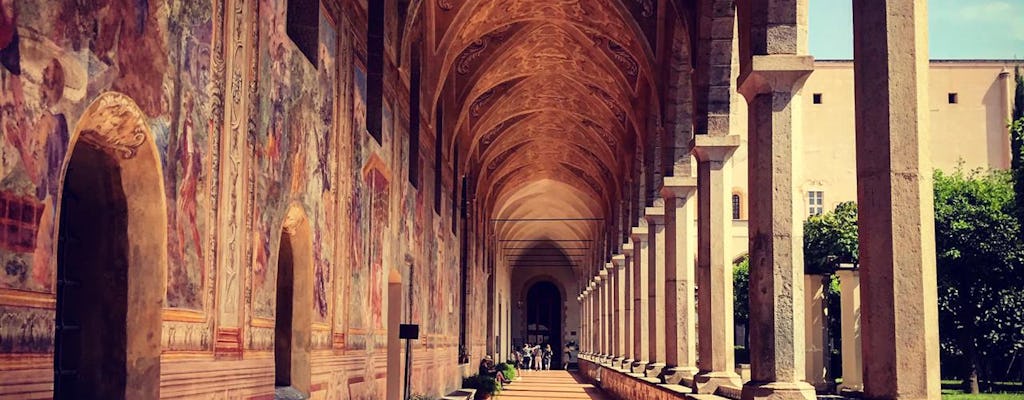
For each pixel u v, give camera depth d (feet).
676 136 77.92
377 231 59.41
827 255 121.80
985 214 103.04
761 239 47.29
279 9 38.83
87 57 23.88
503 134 128.77
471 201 126.93
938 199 106.22
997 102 152.76
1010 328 101.71
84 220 27.78
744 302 142.72
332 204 47.83
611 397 120.78
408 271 72.08
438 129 90.99
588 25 84.28
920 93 33.40
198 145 30.58
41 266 22.54
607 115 114.42
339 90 49.14
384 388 61.98
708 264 65.51
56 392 27.55
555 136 134.41
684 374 79.41
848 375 85.51
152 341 27.94
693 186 78.33
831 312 120.16
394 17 64.75
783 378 47.09
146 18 26.84
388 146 62.69
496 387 112.78
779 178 47.01
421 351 78.38
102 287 27.86
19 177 21.45
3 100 20.76
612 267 143.64
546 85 110.83
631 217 111.75
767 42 46.65
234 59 33.65
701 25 63.52
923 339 32.89
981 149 152.46
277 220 38.81
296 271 43.34
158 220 27.91
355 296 53.11
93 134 25.52
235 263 34.01
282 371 43.04
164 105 28.04
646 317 108.37
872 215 33.58
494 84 102.42
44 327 22.74
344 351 50.55
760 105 47.24
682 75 75.36
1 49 20.67
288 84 40.01
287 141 40.01
